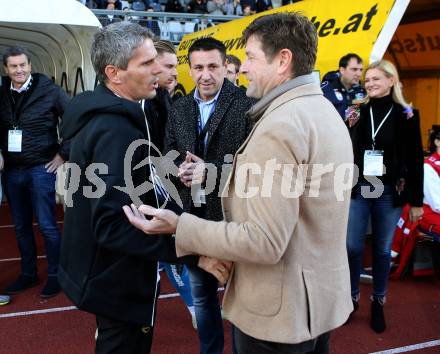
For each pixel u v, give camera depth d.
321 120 1.47
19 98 3.92
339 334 3.40
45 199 4.00
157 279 1.76
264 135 1.40
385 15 4.75
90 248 1.64
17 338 3.33
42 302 3.96
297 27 1.49
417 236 4.35
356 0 5.33
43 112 3.94
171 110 2.82
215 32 8.83
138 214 1.58
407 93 10.50
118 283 1.64
